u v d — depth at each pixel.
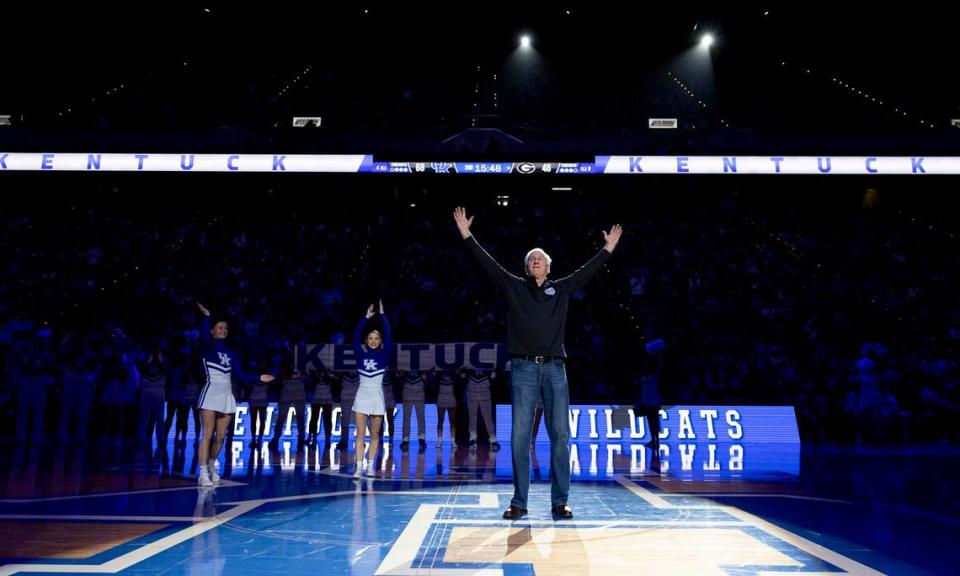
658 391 13.27
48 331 14.27
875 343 18.28
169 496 6.28
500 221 26.00
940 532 4.73
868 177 25.34
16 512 5.37
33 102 26.58
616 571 3.58
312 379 15.00
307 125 23.55
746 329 20.55
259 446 13.04
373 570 3.58
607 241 5.33
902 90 26.92
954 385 15.55
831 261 23.47
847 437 15.30
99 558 3.81
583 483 7.51
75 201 25.97
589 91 30.58
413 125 28.45
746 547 4.16
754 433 14.97
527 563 3.73
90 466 8.99
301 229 25.52
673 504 5.92
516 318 5.14
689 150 21.44
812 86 28.67
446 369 14.45
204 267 23.19
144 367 12.97
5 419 15.22
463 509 5.55
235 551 4.00
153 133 22.22
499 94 30.11
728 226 25.53
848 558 3.92
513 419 5.12
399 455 11.37
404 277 23.05
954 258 23.19
